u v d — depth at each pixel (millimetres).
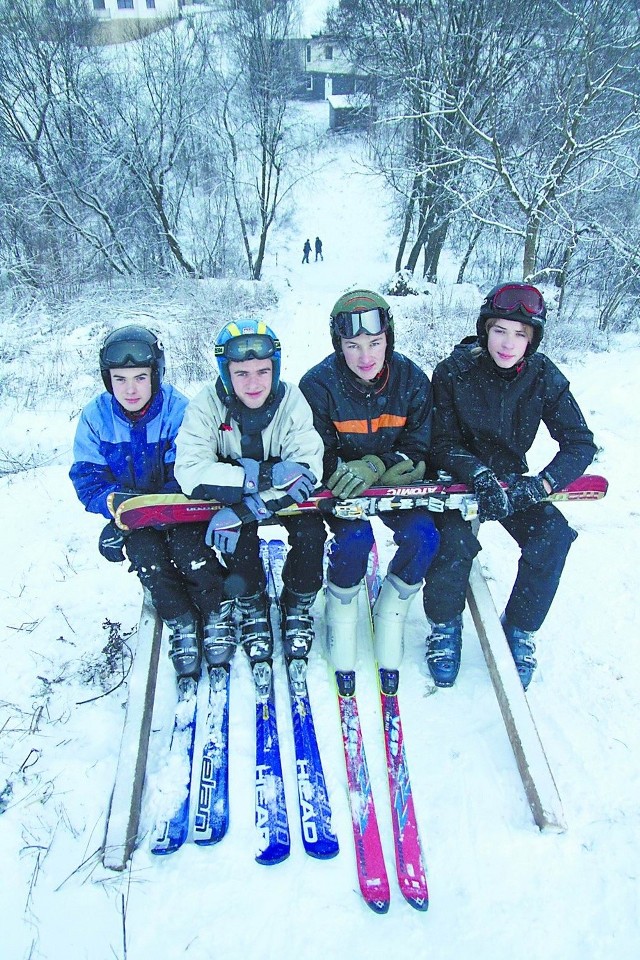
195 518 2299
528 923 1752
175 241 19094
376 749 2219
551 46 13781
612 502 4078
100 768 2170
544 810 1959
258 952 1673
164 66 17812
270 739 2203
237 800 2045
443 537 2393
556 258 14711
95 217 18281
